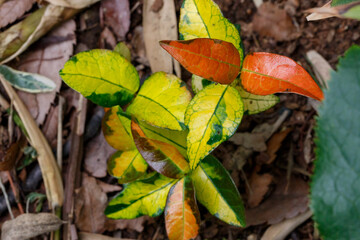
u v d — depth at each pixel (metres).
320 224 0.17
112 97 0.25
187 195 0.24
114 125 0.26
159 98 0.25
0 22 0.32
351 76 0.17
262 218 0.30
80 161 0.32
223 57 0.22
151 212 0.26
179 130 0.24
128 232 0.32
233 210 0.25
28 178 0.32
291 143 0.32
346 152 0.17
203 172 0.25
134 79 0.25
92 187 0.32
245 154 0.31
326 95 0.17
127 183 0.27
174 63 0.32
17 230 0.30
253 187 0.31
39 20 0.32
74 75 0.24
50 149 0.32
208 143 0.22
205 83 0.25
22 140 0.32
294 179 0.31
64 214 0.31
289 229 0.30
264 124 0.32
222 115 0.22
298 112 0.32
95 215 0.31
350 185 0.17
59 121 0.32
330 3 0.23
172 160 0.24
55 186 0.32
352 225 0.17
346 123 0.17
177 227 0.24
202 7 0.23
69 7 0.32
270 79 0.23
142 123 0.25
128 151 0.27
